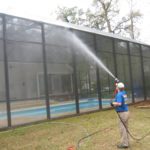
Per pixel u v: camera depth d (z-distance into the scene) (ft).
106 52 53.83
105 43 53.88
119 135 28.12
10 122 35.63
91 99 49.06
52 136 29.37
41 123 38.81
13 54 37.06
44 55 41.19
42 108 40.22
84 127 33.83
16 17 37.70
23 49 38.45
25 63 38.58
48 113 40.93
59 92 43.39
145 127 31.78
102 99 51.55
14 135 31.01
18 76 37.47
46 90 40.93
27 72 38.73
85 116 44.32
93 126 34.24
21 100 37.45
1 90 35.27
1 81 35.37
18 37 37.88
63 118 42.98
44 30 41.68
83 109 47.24
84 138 27.40
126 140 22.98
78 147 23.88
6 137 30.09
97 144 24.76
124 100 22.62
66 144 25.45
